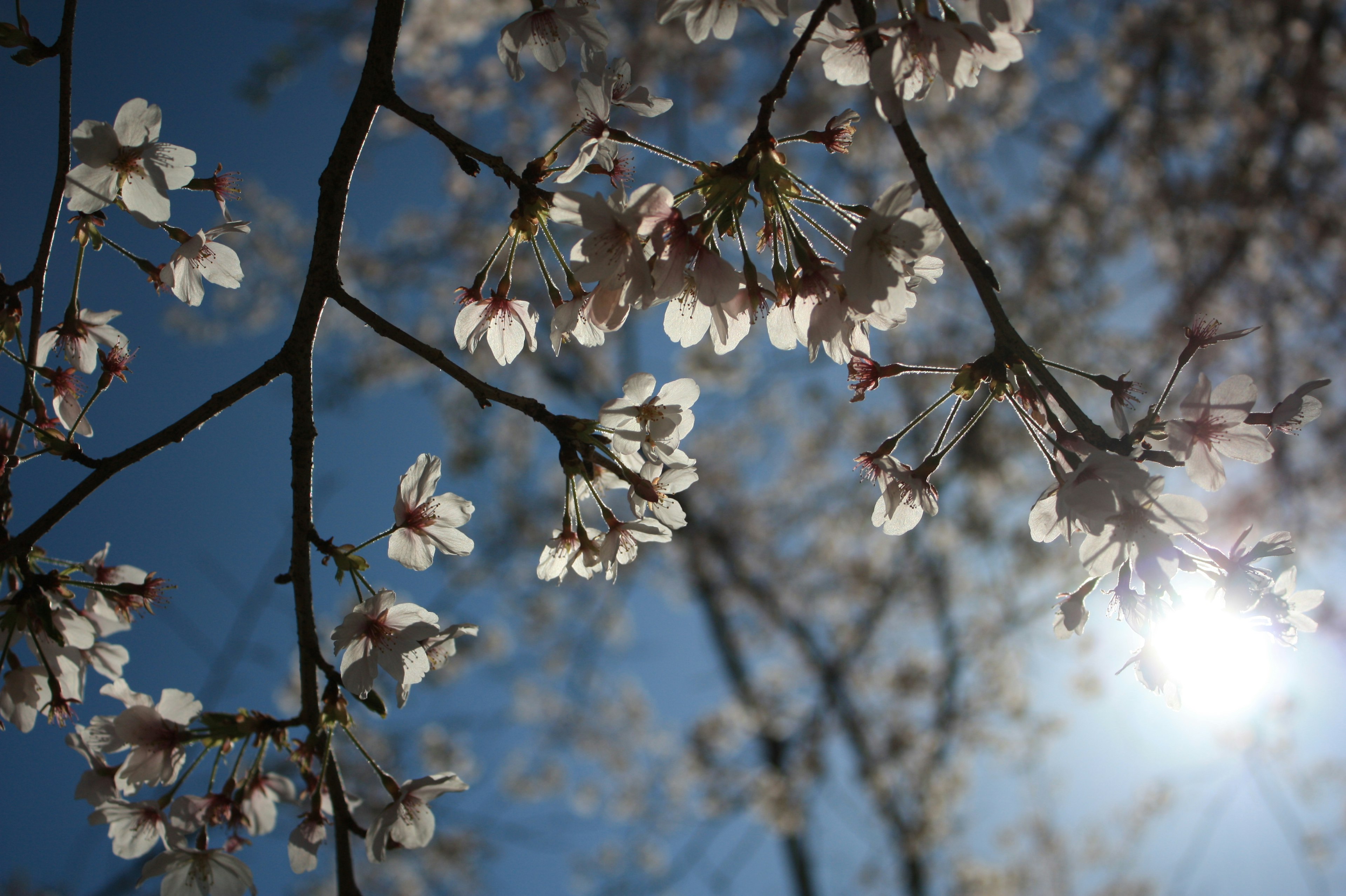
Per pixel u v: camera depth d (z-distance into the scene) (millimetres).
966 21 1878
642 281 1894
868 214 1890
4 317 2203
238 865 2102
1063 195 10297
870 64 1826
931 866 12086
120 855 2229
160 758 2150
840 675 11977
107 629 2516
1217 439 1889
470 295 2352
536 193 2057
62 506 1939
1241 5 9367
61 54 2211
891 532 2217
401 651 2088
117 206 2264
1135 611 1831
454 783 2139
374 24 2184
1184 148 10102
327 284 2074
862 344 2170
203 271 2533
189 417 1996
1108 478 1732
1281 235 9609
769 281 2113
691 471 2205
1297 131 9180
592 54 2443
